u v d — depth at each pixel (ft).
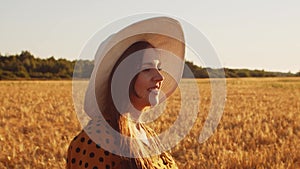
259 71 311.06
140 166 8.14
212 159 30.81
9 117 61.98
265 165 28.53
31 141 38.34
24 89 151.12
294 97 114.93
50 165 28.94
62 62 311.47
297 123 54.13
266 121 57.31
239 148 35.17
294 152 32.71
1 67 303.27
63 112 67.31
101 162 7.91
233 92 136.87
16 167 28.89
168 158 9.45
